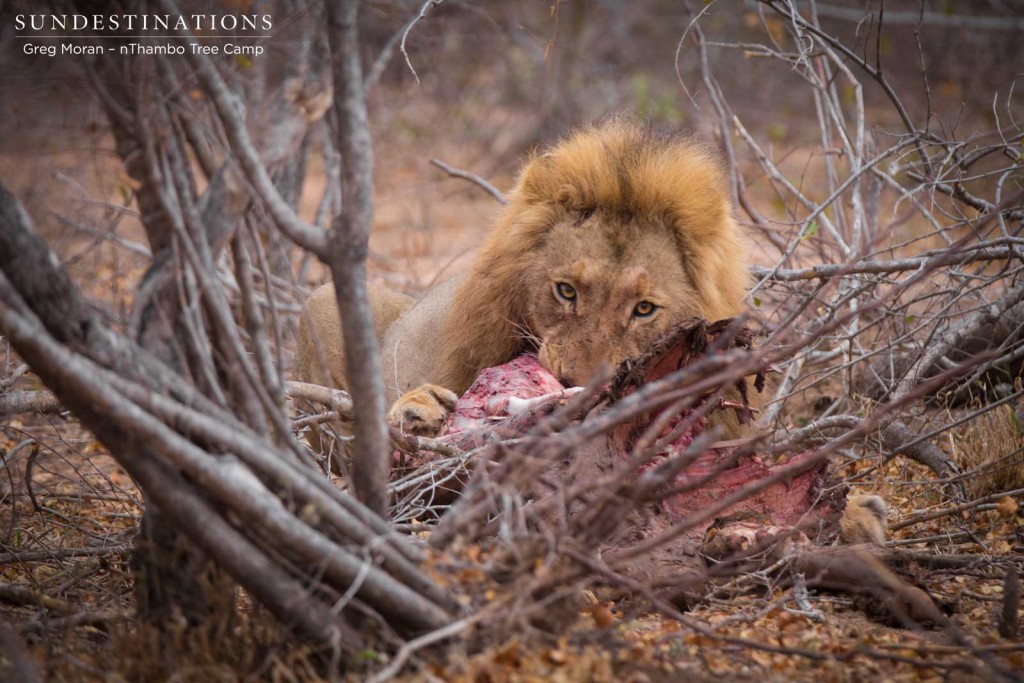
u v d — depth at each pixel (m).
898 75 28.27
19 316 4.67
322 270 15.88
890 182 11.55
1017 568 7.38
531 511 5.85
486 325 9.10
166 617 5.69
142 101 5.08
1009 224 11.24
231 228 5.48
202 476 4.93
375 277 16.77
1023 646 5.96
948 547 8.01
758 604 6.69
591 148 8.98
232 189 5.45
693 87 30.11
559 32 30.09
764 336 11.02
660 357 7.19
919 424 10.74
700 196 8.76
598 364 8.23
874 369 11.63
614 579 5.49
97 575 7.59
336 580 5.20
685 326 7.17
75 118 7.39
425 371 10.21
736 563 6.83
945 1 21.75
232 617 5.63
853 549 6.77
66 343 4.97
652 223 8.63
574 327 8.38
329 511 5.16
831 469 8.52
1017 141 12.47
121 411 4.75
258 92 6.68
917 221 18.75
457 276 10.62
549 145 9.79
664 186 8.62
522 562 5.39
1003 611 6.38
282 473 5.08
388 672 4.77
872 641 6.16
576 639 5.65
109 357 5.03
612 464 6.96
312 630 5.16
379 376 5.54
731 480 7.26
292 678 5.08
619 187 8.60
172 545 5.69
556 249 8.61
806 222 10.57
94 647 6.07
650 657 5.71
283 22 5.85
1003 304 9.84
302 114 5.66
